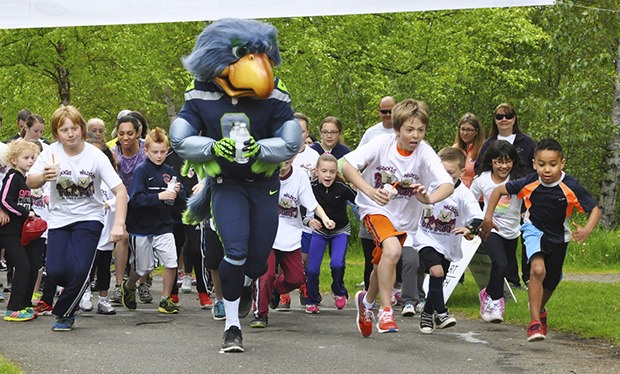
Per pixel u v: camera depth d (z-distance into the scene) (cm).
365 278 1228
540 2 1137
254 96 837
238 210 848
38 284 1269
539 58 2791
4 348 869
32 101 3341
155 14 1147
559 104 2441
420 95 3098
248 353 845
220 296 1084
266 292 1024
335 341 925
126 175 1291
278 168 864
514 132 1405
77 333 966
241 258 843
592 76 2425
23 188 1083
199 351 854
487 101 3428
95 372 760
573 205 923
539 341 939
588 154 2958
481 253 1202
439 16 3206
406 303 1109
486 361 825
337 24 3166
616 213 3438
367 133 1381
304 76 3303
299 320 1095
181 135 838
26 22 1156
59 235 977
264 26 845
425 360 825
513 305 1192
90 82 3634
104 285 1145
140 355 833
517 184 955
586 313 1133
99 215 988
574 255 1866
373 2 1137
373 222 923
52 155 971
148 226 1159
